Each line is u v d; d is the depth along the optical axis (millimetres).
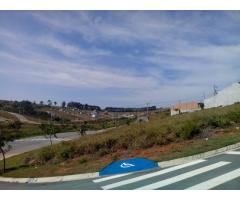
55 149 25406
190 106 83250
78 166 17734
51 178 15242
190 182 10109
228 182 9648
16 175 18844
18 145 53344
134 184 10844
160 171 12445
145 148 19875
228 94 67062
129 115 134125
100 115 156625
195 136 19688
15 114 118812
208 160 13211
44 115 129125
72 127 81312
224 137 17859
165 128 21984
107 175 13578
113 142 22328
